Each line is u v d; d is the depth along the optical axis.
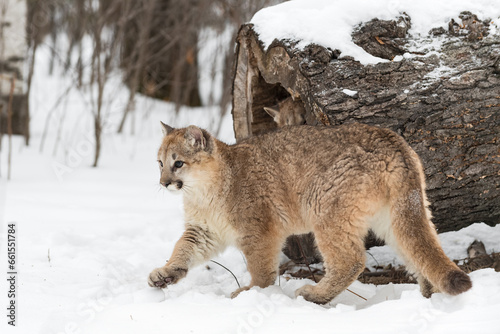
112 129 16.41
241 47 8.12
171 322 5.00
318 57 6.78
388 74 6.64
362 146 5.69
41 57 23.23
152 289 6.06
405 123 6.58
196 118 16.66
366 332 4.61
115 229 8.78
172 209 10.09
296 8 7.62
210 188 6.39
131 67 15.51
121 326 4.98
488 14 7.02
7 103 15.28
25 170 12.54
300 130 6.21
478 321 4.53
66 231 8.34
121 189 11.49
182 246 6.51
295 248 7.36
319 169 5.83
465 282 4.80
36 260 7.18
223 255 7.79
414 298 5.10
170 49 17.66
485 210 7.20
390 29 6.84
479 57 6.80
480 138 6.78
